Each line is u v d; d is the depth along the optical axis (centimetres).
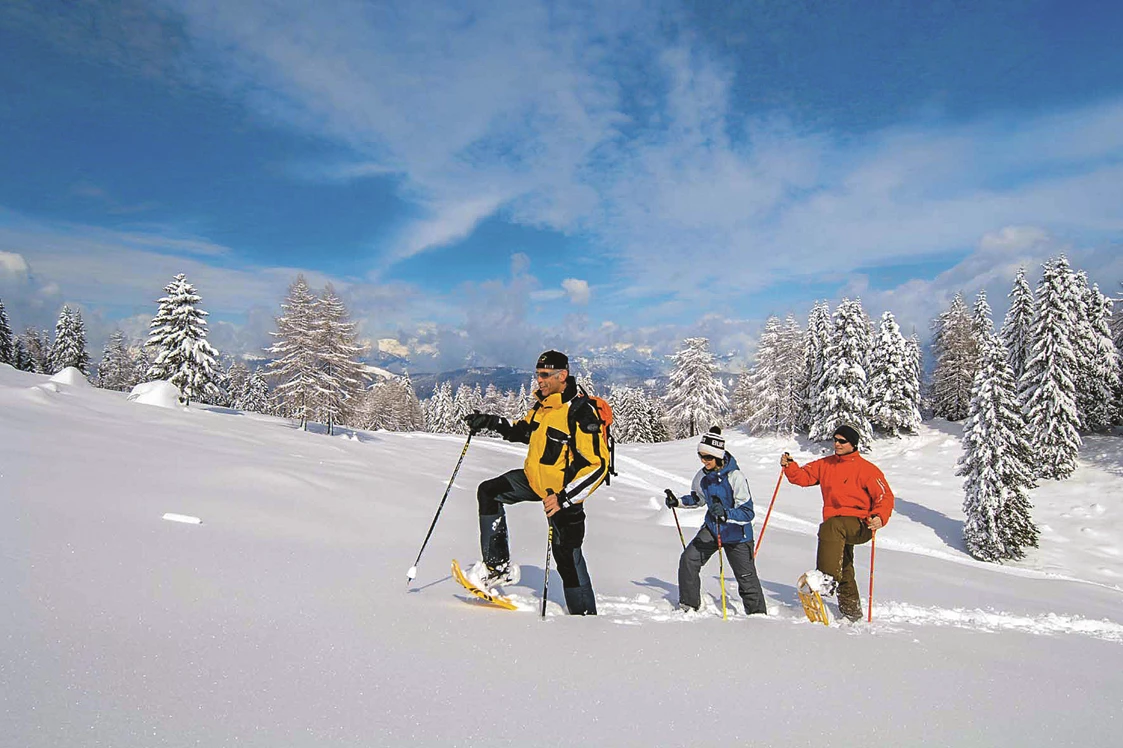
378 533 652
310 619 295
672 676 254
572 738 187
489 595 394
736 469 507
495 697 214
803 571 824
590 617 380
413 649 262
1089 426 3800
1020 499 2484
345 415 3381
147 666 212
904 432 4375
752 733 202
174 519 485
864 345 4141
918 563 1102
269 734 171
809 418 4716
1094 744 219
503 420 429
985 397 2545
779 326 5009
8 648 210
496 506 408
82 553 348
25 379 1627
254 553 436
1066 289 3369
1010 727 229
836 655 312
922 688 267
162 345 3347
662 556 811
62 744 152
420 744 173
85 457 655
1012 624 542
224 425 1530
